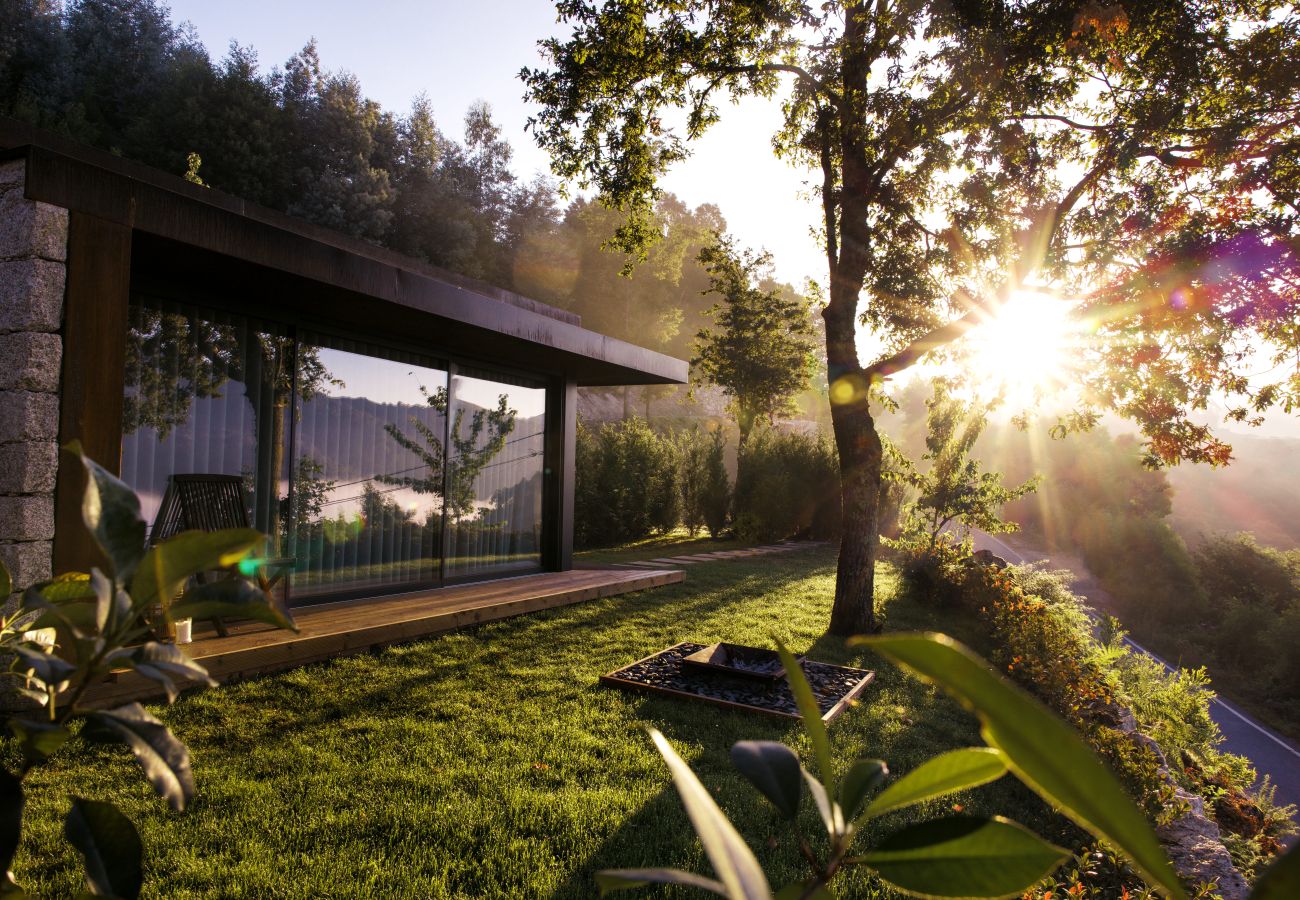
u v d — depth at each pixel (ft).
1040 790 1.16
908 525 43.80
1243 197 27.12
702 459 67.26
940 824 1.71
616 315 146.10
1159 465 30.71
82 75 87.97
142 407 18.37
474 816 11.05
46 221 13.67
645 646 22.29
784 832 11.61
